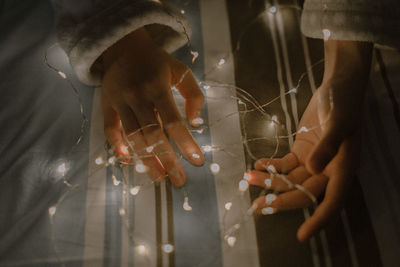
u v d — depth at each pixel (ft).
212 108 1.59
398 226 1.33
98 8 1.53
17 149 1.52
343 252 1.32
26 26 1.78
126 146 1.52
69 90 1.64
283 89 1.61
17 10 1.82
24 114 1.59
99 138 1.54
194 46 1.73
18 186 1.47
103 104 1.58
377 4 1.46
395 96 1.51
